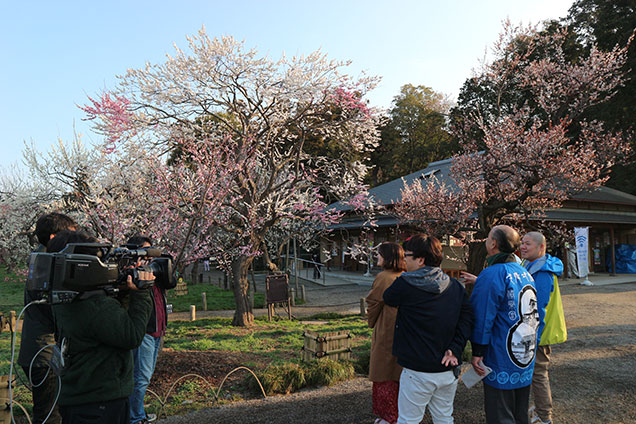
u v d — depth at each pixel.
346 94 11.48
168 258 3.64
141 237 4.21
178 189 8.81
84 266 2.21
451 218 11.86
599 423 4.30
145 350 4.02
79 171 9.58
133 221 9.18
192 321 13.10
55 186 13.28
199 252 9.58
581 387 5.43
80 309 2.26
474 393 5.29
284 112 12.62
